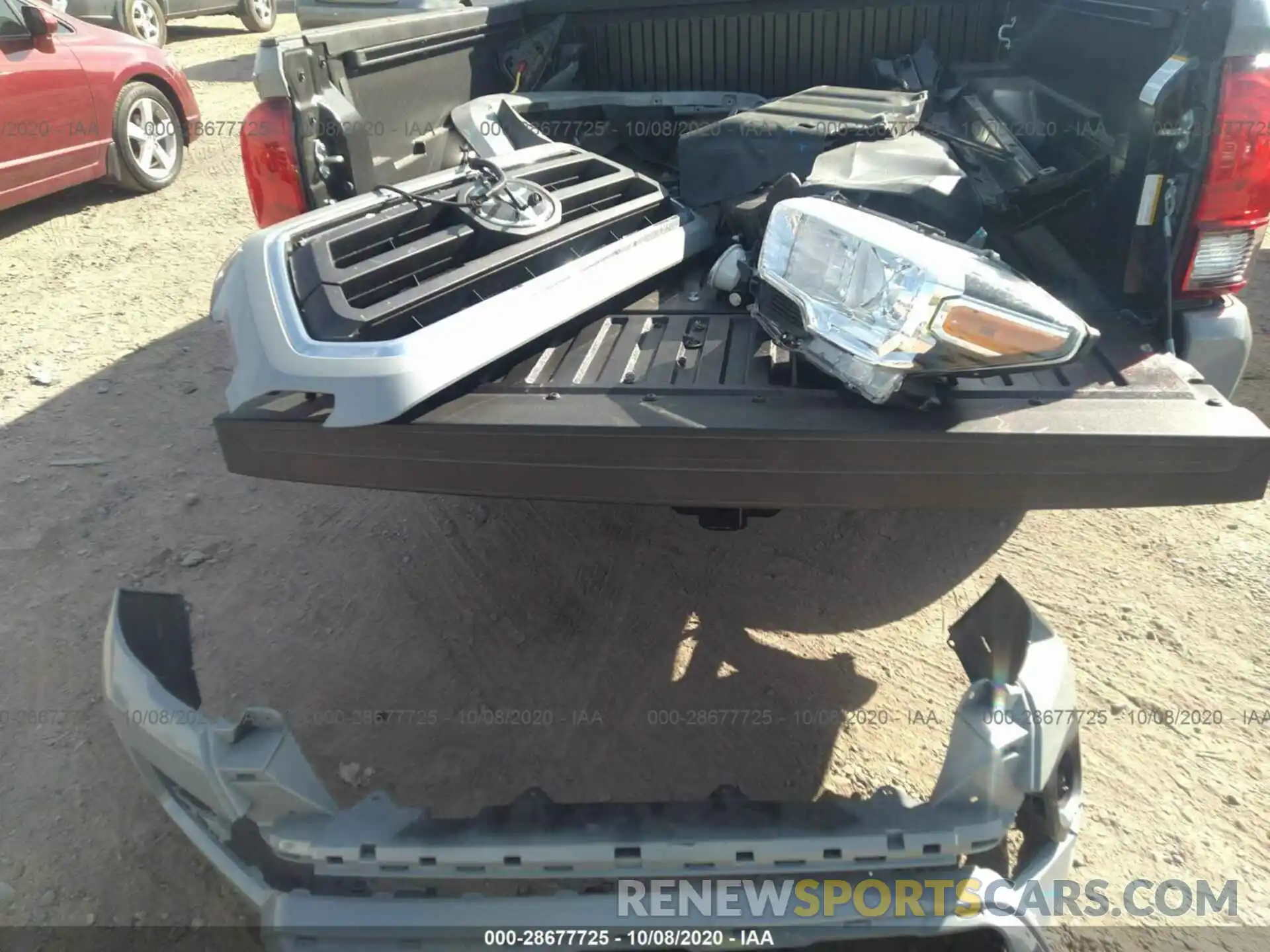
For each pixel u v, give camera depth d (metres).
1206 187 2.10
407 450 1.97
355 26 2.57
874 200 2.29
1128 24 2.48
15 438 3.84
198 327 4.75
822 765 2.47
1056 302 1.83
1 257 5.63
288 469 2.07
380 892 1.84
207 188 6.74
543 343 2.26
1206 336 2.24
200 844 1.91
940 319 1.76
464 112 3.01
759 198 2.58
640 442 1.89
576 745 2.54
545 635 2.91
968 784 1.74
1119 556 3.15
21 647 2.85
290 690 2.71
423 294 2.04
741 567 3.17
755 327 2.33
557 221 2.38
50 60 5.76
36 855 2.27
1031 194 2.42
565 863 1.69
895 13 3.50
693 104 3.39
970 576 3.10
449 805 2.38
